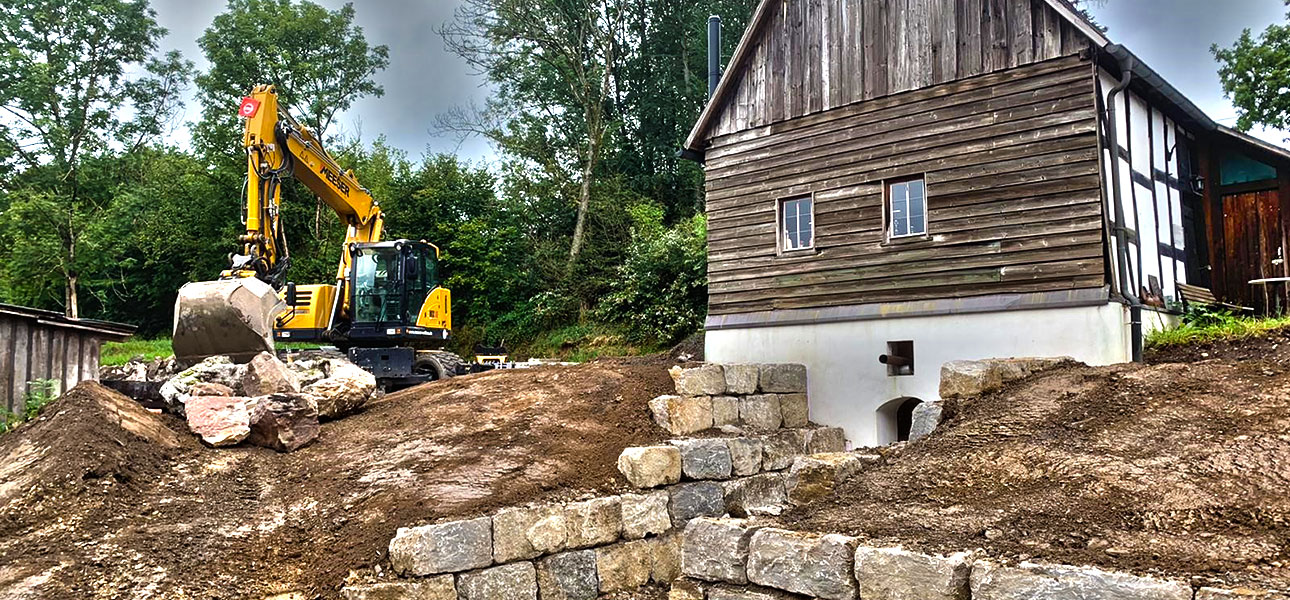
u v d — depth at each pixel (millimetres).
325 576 5992
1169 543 3916
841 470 5715
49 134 32750
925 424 6926
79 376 9961
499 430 8445
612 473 7961
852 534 4480
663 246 23766
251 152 12312
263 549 6203
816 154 11727
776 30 12312
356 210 15711
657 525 7809
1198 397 5820
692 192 31359
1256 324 10008
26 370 9211
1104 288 9273
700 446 8398
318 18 33344
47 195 29891
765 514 5305
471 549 6359
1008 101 10148
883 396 10742
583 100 30578
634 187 31312
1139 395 6090
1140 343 9656
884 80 11172
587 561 7176
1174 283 11789
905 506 4969
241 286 9562
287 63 32094
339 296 15352
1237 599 3188
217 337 9492
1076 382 6688
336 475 7426
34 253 28656
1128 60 9531
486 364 17297
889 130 11070
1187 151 13164
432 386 10508
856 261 11203
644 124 32875
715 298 12578
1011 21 10188
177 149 37156
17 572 5473
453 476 7309
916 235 10719
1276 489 4309
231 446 7965
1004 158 10125
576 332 26031
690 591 4918
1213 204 13727
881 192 11078
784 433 9695
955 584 3898
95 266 30922
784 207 12125
